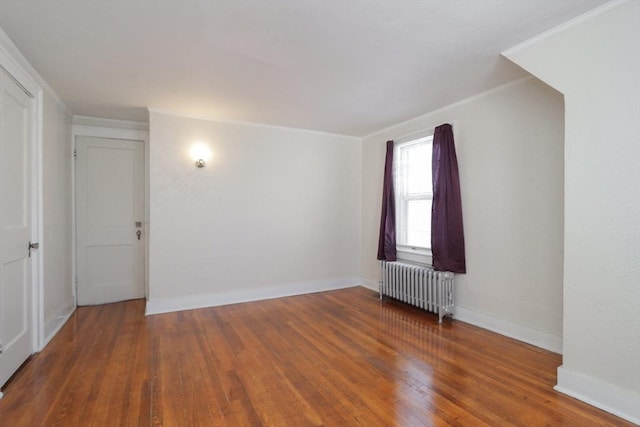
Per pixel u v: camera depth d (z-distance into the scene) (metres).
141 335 2.95
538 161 2.69
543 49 2.08
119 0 1.73
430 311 3.54
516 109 2.84
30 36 2.08
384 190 4.26
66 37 2.09
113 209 4.09
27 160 2.48
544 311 2.66
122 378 2.19
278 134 4.29
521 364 2.38
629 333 1.76
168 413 1.81
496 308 3.02
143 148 4.21
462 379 2.18
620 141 1.78
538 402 1.91
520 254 2.82
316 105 3.44
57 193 3.19
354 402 1.92
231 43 2.17
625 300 1.78
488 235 3.09
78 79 2.75
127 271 4.16
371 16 1.87
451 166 3.35
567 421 1.74
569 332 2.00
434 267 3.46
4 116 2.13
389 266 4.06
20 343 2.33
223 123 3.95
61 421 1.74
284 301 4.09
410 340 2.84
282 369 2.32
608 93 1.82
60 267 3.29
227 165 3.97
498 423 1.73
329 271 4.70
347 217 4.84
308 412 1.83
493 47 2.23
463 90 3.04
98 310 3.73
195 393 2.01
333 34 2.06
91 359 2.47
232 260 4.01
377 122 4.10
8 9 1.79
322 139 4.62
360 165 4.94
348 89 2.99
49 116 2.93
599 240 1.87
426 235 3.88
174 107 3.50
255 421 1.75
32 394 1.99
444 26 1.97
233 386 2.09
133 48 2.24
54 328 3.03
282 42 2.16
